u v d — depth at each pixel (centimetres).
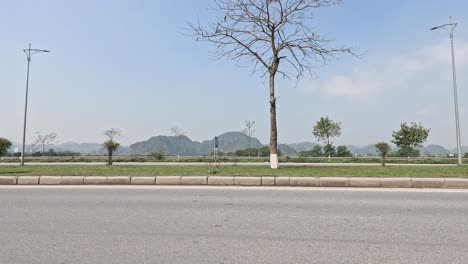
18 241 470
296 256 410
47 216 614
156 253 422
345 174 1120
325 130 3778
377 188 926
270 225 549
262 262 391
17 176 1077
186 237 486
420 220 577
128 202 741
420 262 388
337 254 416
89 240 473
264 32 1666
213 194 840
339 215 616
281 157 3231
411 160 2745
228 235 495
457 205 695
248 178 1004
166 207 687
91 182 1049
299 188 934
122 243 461
